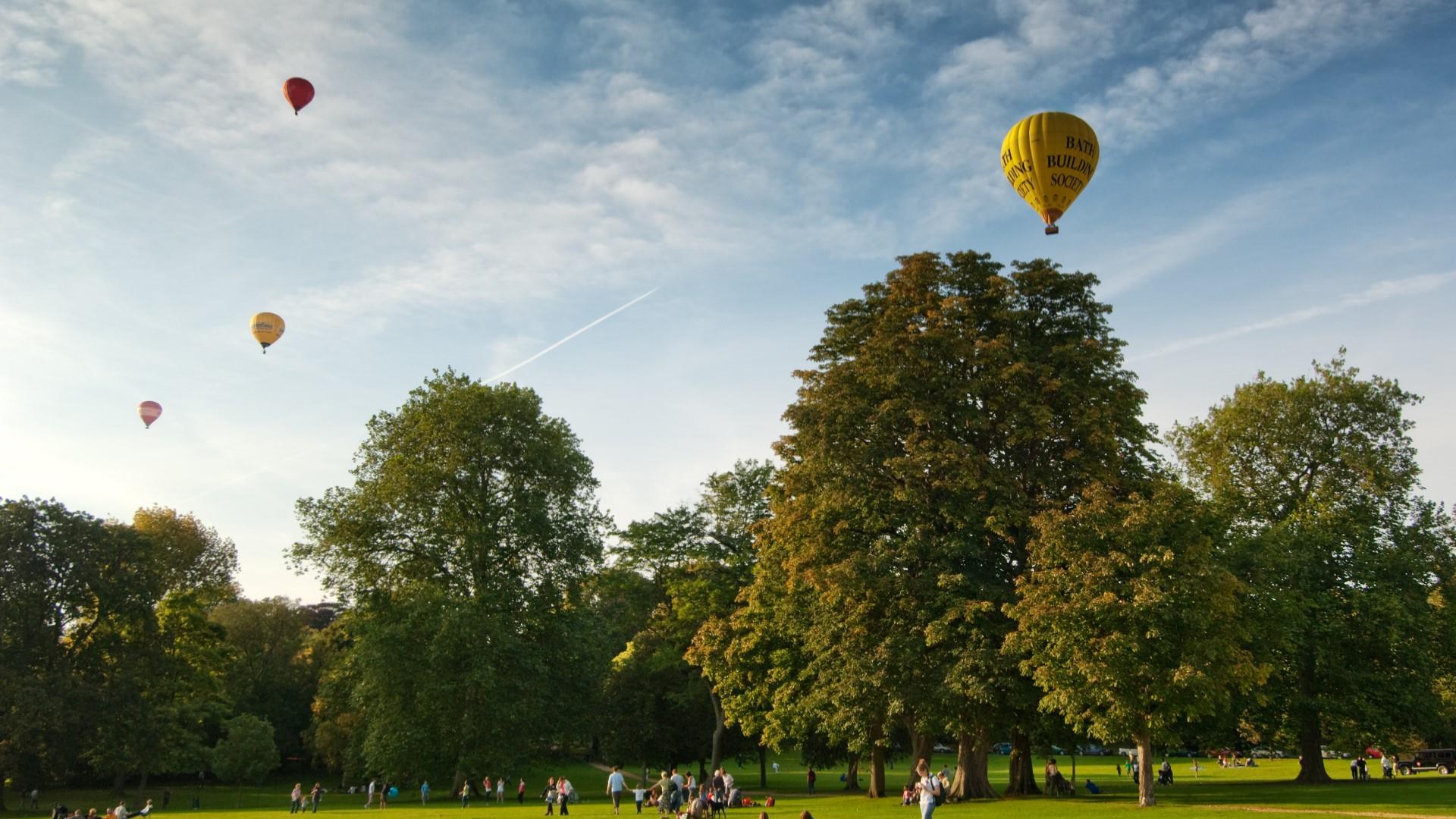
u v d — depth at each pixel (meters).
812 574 36.66
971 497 36.03
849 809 36.81
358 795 77.44
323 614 130.00
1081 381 37.62
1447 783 41.50
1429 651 44.88
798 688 42.69
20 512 57.78
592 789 72.25
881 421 37.81
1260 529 45.94
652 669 65.31
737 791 42.72
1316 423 48.84
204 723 86.62
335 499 54.84
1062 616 29.64
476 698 50.53
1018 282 39.94
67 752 54.06
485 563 54.66
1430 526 47.19
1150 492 35.44
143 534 63.53
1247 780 51.22
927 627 33.56
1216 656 29.02
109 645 58.66
